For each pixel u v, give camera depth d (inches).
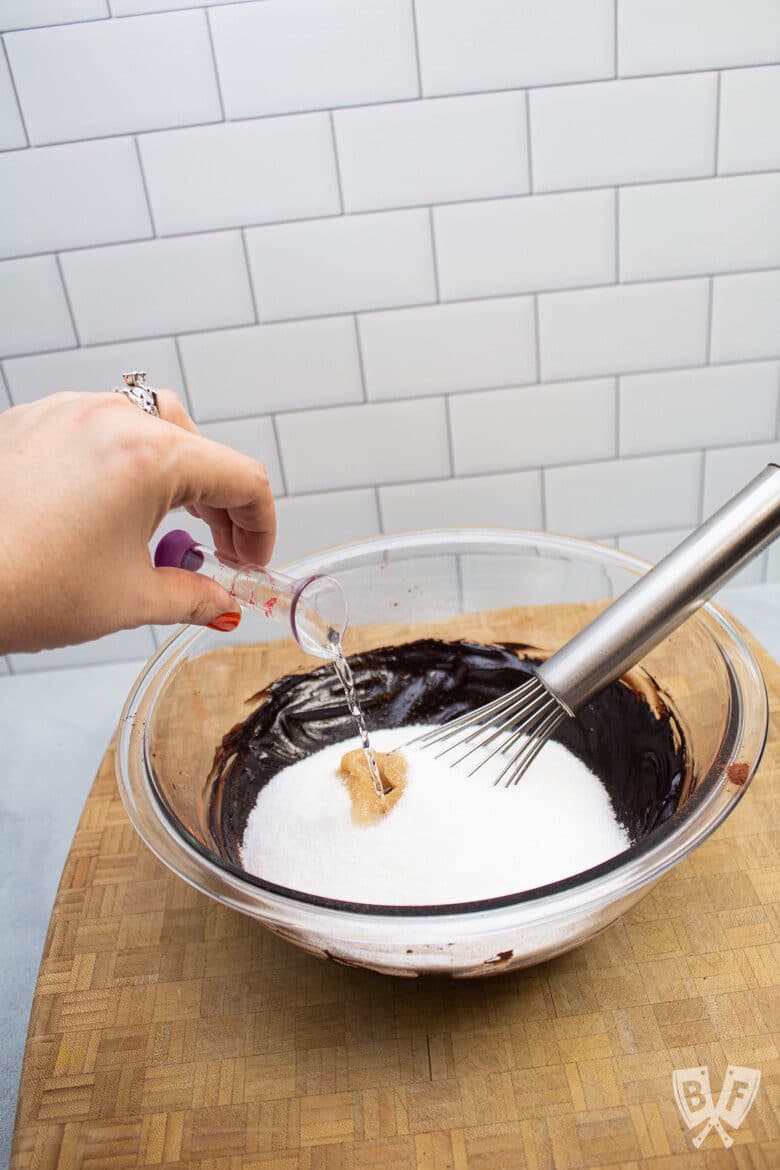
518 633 28.8
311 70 33.5
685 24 33.2
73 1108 21.4
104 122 33.9
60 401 20.7
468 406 38.9
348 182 35.1
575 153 34.9
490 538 28.6
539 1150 19.7
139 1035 22.4
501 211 35.7
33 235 35.4
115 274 36.1
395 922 18.9
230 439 39.1
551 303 37.2
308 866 23.9
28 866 32.1
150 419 20.5
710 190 35.5
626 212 35.8
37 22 32.5
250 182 34.9
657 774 25.1
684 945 23.1
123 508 19.2
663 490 40.8
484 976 22.1
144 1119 21.1
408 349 37.7
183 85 33.5
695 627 24.8
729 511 21.6
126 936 24.3
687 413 39.3
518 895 19.1
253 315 37.0
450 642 29.2
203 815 24.9
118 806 27.4
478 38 33.3
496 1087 21.0
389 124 34.3
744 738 21.9
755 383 38.8
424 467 39.9
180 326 37.0
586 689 22.3
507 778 25.5
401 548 28.9
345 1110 20.9
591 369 38.4
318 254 36.1
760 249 36.4
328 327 37.3
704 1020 21.8
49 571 18.7
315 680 28.6
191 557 22.7
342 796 25.3
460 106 34.1
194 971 23.5
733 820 25.4
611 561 27.3
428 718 29.0
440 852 23.6
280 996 22.9
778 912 23.5
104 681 40.8
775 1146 19.2
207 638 26.5
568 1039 21.7
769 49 33.5
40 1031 22.6
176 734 25.1
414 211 35.5
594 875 19.2
